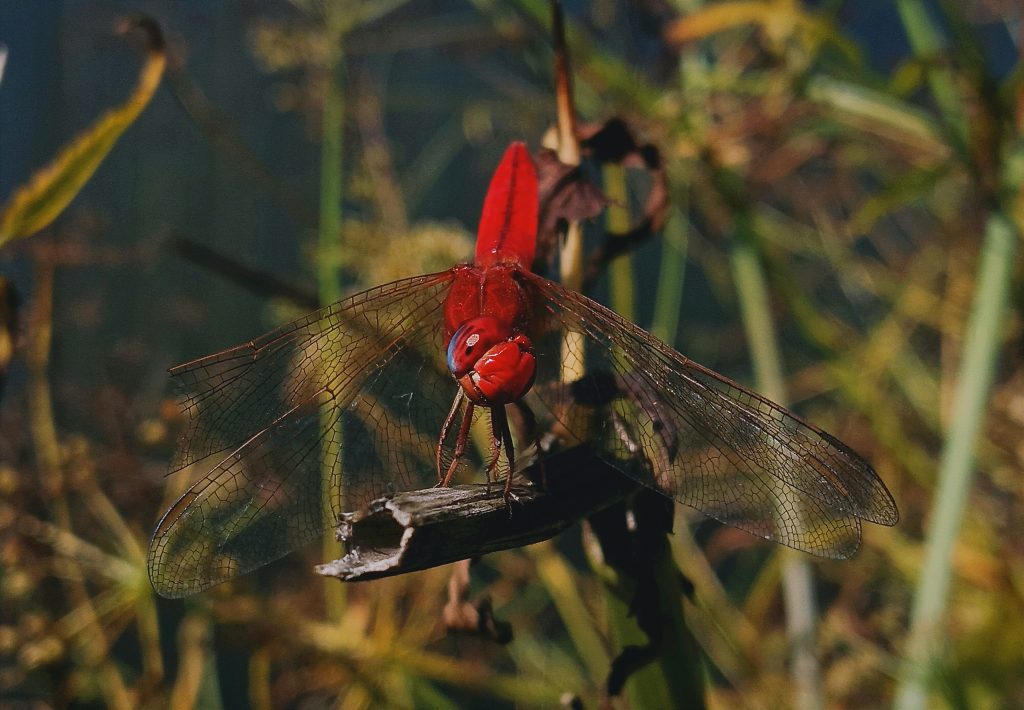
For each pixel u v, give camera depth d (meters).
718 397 0.27
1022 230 0.32
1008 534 0.34
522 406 0.28
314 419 0.27
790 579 0.32
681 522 0.34
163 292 0.42
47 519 0.31
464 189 0.47
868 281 0.39
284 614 0.32
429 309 0.28
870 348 0.37
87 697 0.31
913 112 0.32
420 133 0.46
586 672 0.35
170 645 0.36
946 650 0.30
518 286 0.28
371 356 0.28
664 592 0.27
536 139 0.40
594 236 0.31
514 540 0.26
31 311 0.31
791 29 0.32
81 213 0.31
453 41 0.36
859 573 0.34
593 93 0.35
